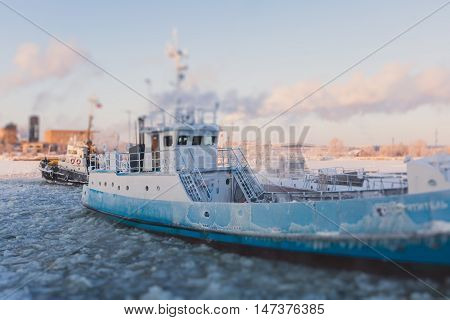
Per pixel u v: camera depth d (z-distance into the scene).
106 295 7.83
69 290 8.12
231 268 9.05
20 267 9.70
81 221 15.46
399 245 7.89
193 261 9.64
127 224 13.60
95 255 10.56
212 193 12.34
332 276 8.32
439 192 7.46
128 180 13.65
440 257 7.58
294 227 9.07
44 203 21.58
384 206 8.01
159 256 10.19
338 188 11.41
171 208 11.71
